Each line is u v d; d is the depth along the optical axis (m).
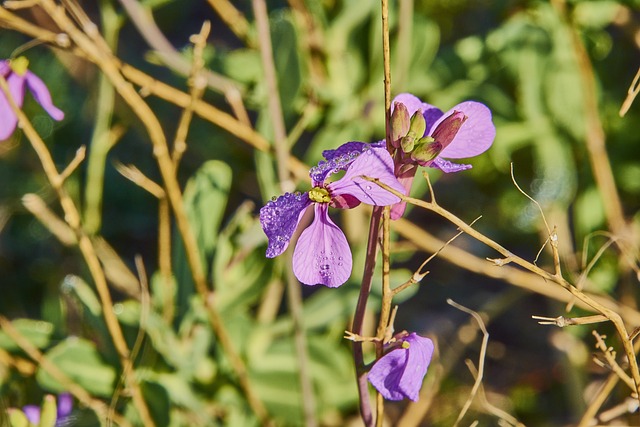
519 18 0.60
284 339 0.54
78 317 0.57
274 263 0.53
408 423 0.52
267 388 0.54
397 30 0.58
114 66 0.51
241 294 0.54
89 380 0.52
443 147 0.41
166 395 0.51
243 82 0.57
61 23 0.51
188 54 0.58
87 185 0.57
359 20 0.58
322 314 0.54
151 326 0.52
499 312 0.62
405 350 0.41
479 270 0.54
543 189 0.60
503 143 0.60
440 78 0.60
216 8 0.59
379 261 0.54
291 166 0.54
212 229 0.54
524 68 0.59
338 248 0.41
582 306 0.54
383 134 0.60
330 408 0.54
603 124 0.61
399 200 0.41
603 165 0.55
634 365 0.43
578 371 0.56
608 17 0.58
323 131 0.57
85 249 0.50
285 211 0.41
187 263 0.53
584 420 0.46
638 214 0.58
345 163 0.41
